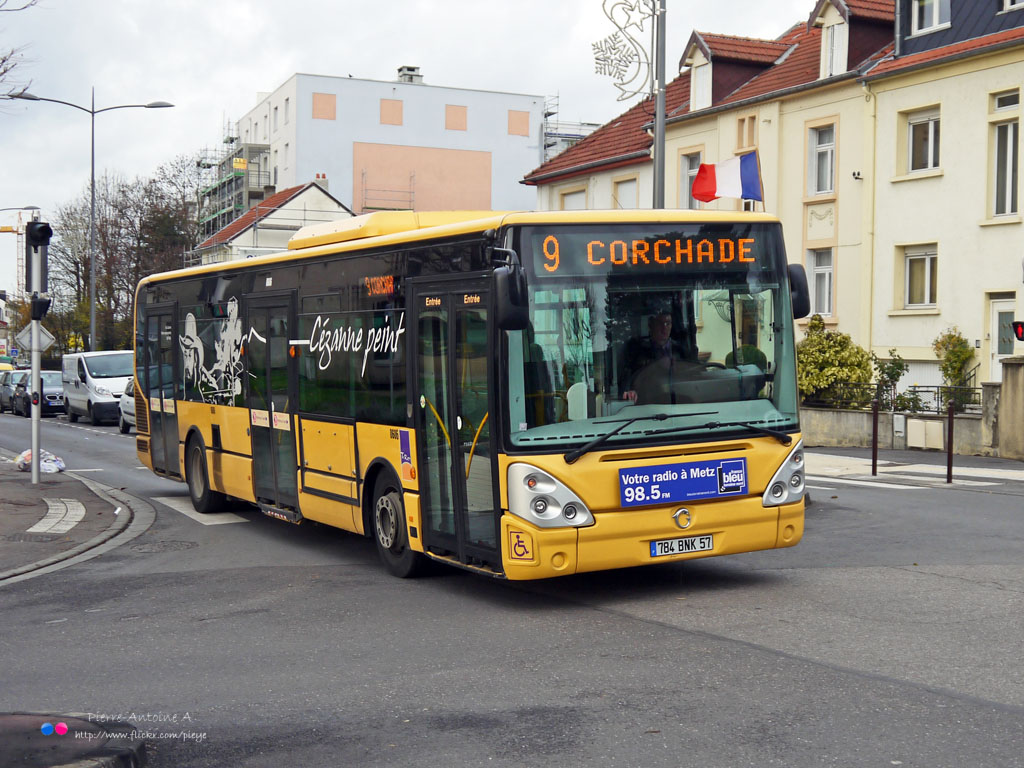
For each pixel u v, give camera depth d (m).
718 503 8.75
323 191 69.75
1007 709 5.84
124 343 70.25
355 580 10.23
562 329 8.42
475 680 6.73
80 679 7.11
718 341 8.83
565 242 8.48
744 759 5.18
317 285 11.46
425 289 9.39
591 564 8.38
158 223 71.94
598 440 8.38
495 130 86.19
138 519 14.77
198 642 8.02
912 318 29.05
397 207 83.50
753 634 7.64
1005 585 9.13
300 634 8.15
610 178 40.16
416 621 8.44
